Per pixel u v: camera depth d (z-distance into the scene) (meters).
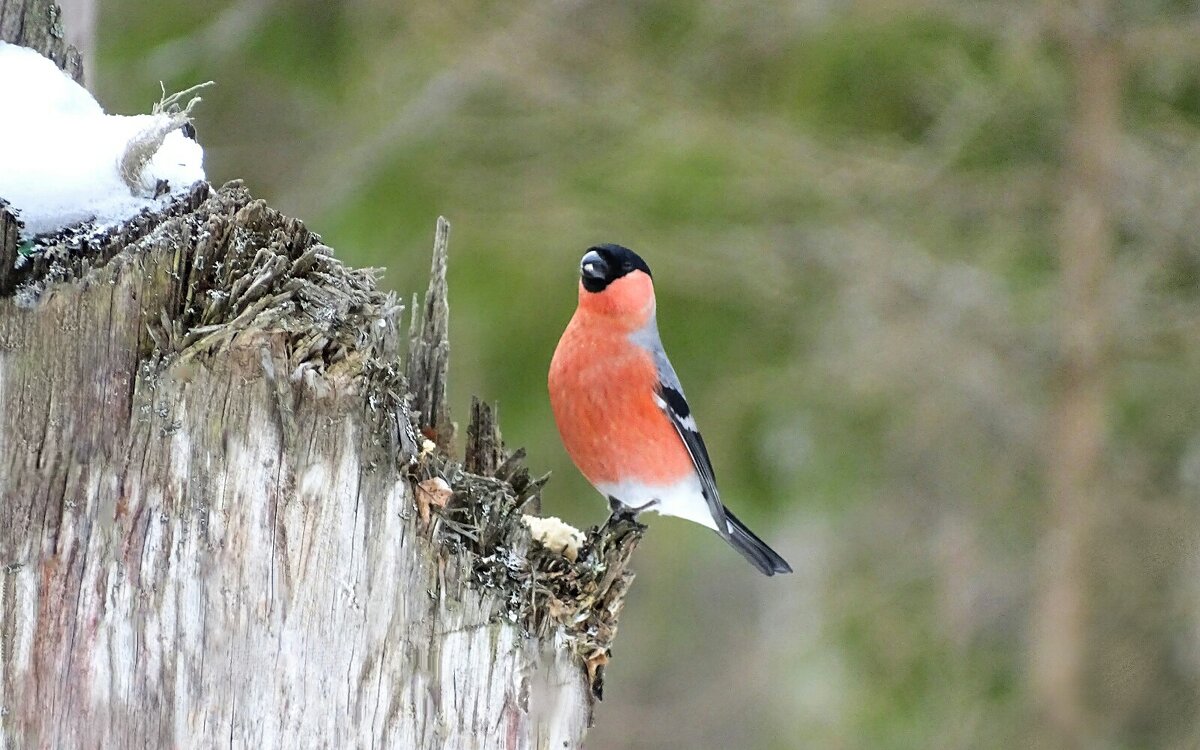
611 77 12.59
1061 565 12.77
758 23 12.52
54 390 4.04
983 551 14.23
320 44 12.83
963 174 12.71
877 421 13.77
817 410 13.48
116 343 4.11
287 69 12.83
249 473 4.38
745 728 16.52
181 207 4.35
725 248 12.66
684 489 7.83
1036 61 12.34
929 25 12.30
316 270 4.59
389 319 4.85
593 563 5.85
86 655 4.16
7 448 3.99
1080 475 12.66
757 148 12.47
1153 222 12.59
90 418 4.09
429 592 4.91
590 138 13.04
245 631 4.43
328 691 4.63
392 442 4.72
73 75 5.23
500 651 5.18
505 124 13.03
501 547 5.25
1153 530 13.41
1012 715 13.41
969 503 14.21
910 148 12.65
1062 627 12.80
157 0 12.46
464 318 12.62
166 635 4.28
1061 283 12.59
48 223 4.11
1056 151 12.80
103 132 4.39
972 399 13.75
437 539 4.91
